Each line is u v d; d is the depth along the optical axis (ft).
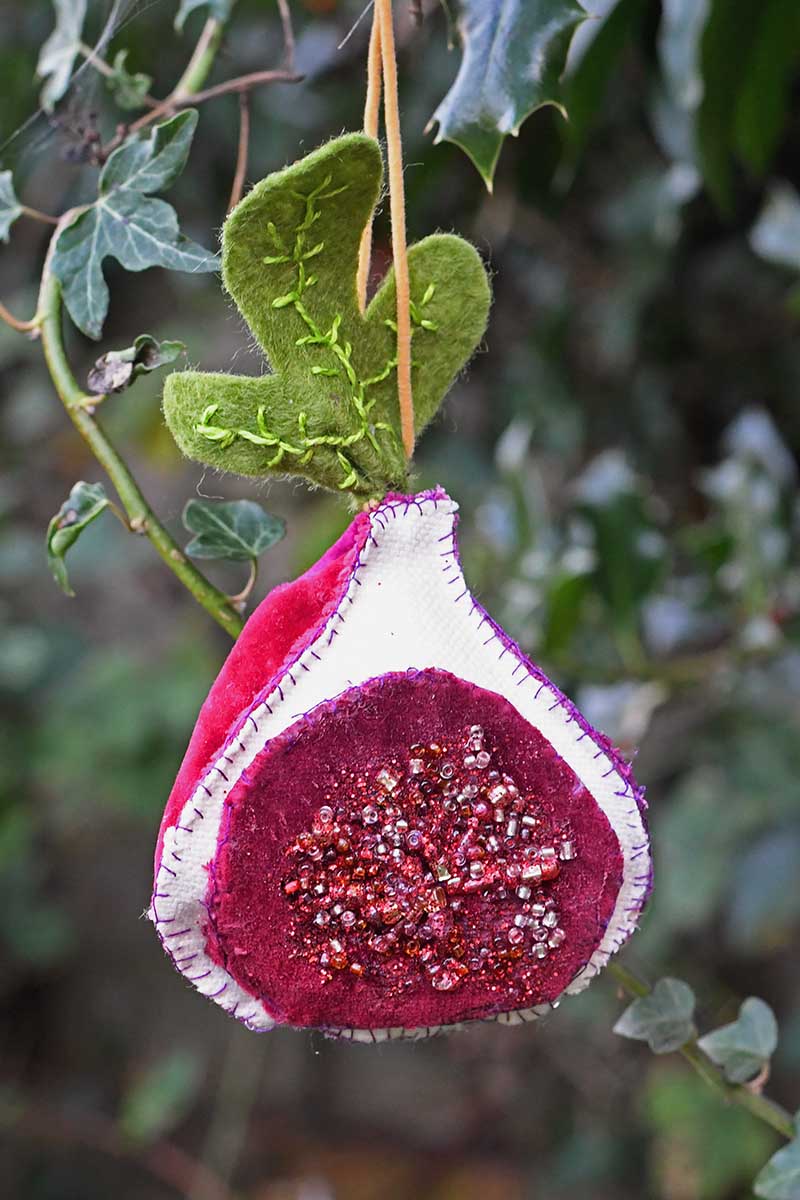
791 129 3.32
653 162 3.53
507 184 3.39
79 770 4.49
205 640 5.13
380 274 2.46
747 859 3.87
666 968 4.44
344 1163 6.27
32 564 4.81
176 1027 6.50
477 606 1.88
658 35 2.78
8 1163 5.76
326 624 1.86
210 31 2.25
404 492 1.90
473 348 1.93
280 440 1.84
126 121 2.73
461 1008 1.90
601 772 1.88
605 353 3.73
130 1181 5.96
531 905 1.88
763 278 3.64
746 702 3.65
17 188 2.49
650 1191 5.06
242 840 1.85
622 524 2.68
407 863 1.86
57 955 5.71
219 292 4.49
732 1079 2.09
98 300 2.03
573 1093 5.45
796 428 3.86
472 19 2.02
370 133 1.90
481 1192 5.87
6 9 3.41
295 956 1.87
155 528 2.04
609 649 3.04
